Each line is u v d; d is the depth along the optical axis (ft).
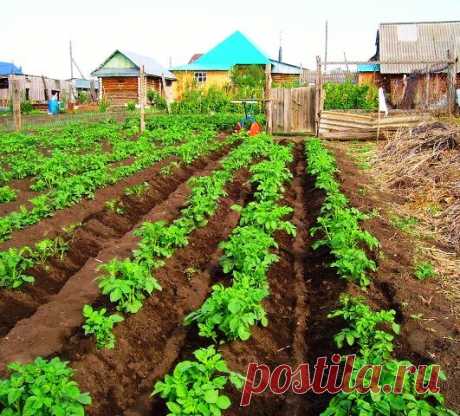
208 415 12.47
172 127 74.54
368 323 17.02
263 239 22.45
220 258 23.58
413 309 20.10
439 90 82.48
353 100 90.58
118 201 33.12
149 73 164.04
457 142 43.27
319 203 33.68
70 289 22.16
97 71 168.45
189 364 13.53
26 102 133.18
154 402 15.31
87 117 113.50
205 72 172.35
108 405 15.19
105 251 26.13
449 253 27.02
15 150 54.03
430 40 139.85
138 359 17.21
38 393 12.62
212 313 17.49
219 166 49.29
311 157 44.57
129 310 18.79
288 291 22.76
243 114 105.91
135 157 50.57
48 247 24.57
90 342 16.90
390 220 31.99
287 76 180.04
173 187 40.60
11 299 20.56
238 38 185.98
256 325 19.07
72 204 31.30
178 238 24.53
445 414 13.00
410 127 52.95
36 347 17.26
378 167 46.39
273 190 33.09
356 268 21.39
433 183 37.58
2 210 32.91
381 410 12.66
